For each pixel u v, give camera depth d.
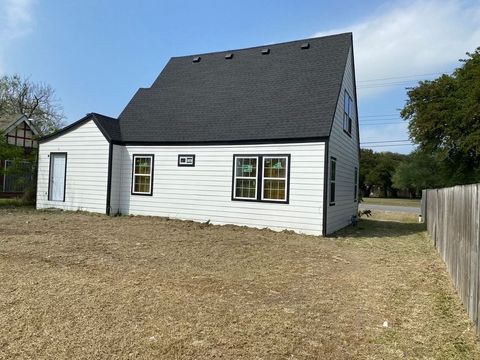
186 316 4.37
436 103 27.28
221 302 4.89
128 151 14.58
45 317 4.20
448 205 7.26
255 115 13.12
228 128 13.06
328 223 11.67
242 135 12.48
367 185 73.25
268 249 8.72
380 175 68.44
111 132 14.53
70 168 15.21
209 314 4.46
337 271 6.87
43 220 12.25
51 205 15.61
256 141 12.18
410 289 5.84
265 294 5.34
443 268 7.40
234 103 14.13
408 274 6.83
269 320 4.37
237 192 12.58
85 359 3.37
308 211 11.41
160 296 5.00
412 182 52.25
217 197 12.89
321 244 9.81
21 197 19.91
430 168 49.31
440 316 4.70
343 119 13.99
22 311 4.34
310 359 3.52
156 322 4.17
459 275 5.51
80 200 14.96
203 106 14.66
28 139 26.17
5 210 15.27
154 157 14.10
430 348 3.81
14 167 18.81
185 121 14.28
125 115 15.74
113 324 4.08
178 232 10.66
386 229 14.50
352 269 7.09
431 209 11.78
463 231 5.27
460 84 26.69
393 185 60.41
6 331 3.86
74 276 5.72
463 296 5.12
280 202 11.80
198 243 9.06
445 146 27.64
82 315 4.28
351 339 3.96
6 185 22.86
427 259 8.32
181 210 13.55
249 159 12.42
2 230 9.85
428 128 27.16
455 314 4.78
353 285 5.95
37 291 4.99
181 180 13.57
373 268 7.25
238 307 4.75
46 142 15.76
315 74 13.76
